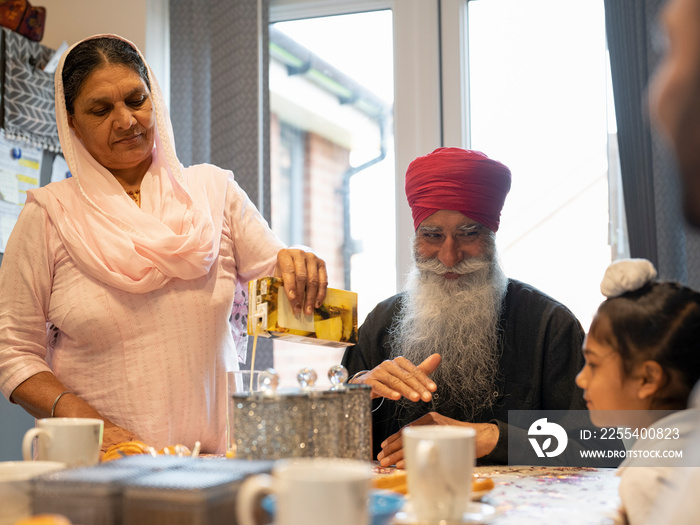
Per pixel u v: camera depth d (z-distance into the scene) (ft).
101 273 4.29
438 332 4.78
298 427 2.75
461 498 2.31
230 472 2.20
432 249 4.89
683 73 1.20
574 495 2.82
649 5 7.04
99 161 4.72
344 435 2.87
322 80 8.78
